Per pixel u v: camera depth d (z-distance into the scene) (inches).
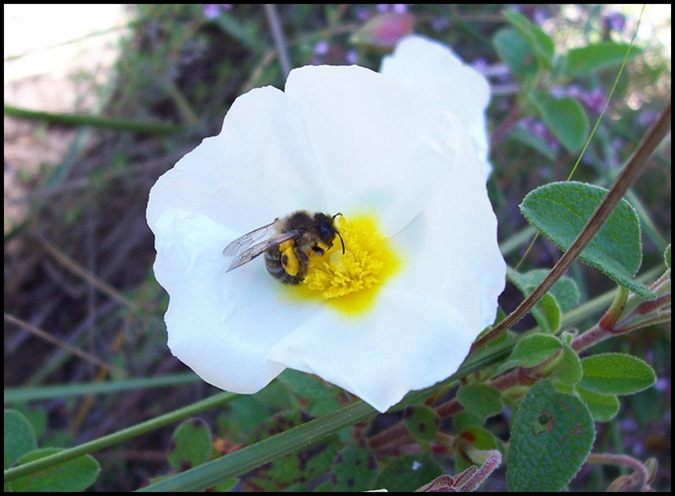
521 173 7.7
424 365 2.9
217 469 3.4
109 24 8.5
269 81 7.4
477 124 4.7
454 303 2.9
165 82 7.7
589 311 4.1
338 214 3.5
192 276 3.1
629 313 3.5
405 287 3.3
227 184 3.3
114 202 7.8
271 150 3.4
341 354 3.1
